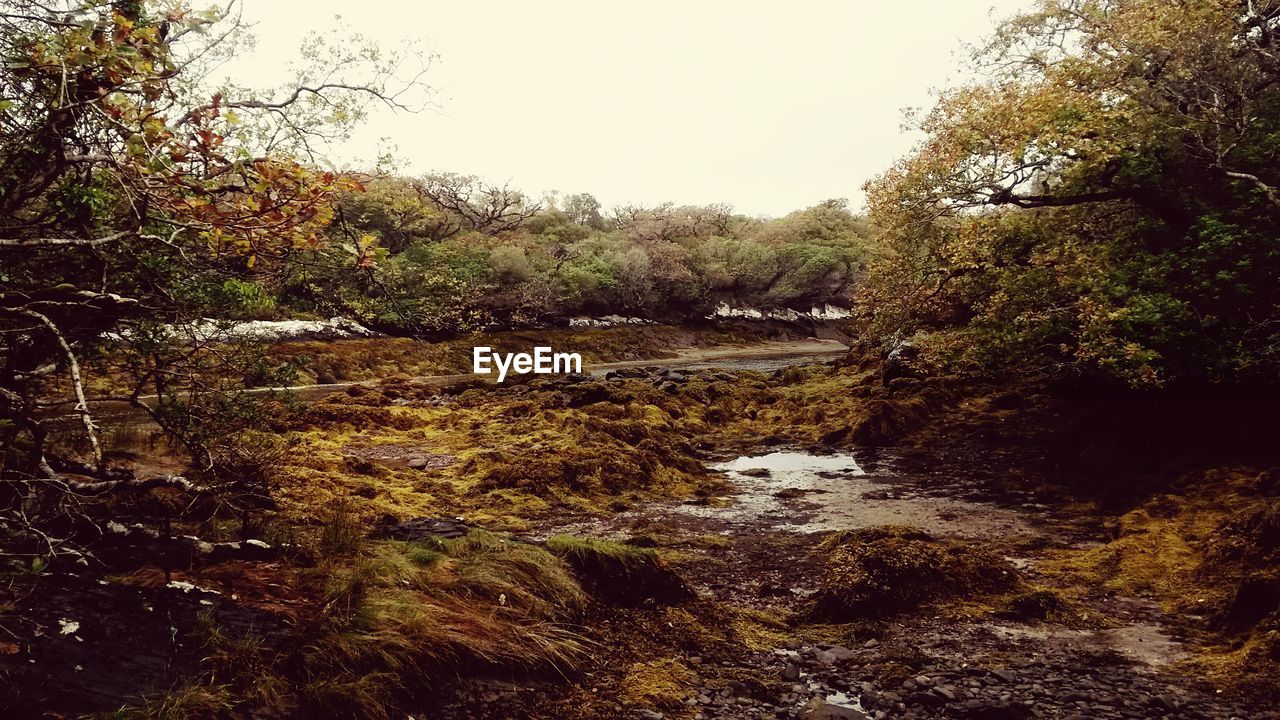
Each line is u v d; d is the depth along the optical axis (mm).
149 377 6195
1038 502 9984
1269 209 10484
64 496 4590
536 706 4555
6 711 3188
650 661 5270
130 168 3793
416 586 5281
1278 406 10531
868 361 22219
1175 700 4652
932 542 7633
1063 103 11086
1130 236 12305
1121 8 11914
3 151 4207
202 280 6004
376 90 6203
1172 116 11398
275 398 7340
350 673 4199
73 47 3539
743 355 44812
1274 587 5535
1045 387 15195
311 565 5426
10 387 4961
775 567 7555
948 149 12273
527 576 5738
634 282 48281
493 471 11047
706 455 14023
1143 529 8188
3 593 3916
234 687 3881
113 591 4281
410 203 7141
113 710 3439
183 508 6613
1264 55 10625
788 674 5117
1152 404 11945
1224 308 10641
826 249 57938
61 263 5164
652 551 6543
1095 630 5832
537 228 63781
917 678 4949
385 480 10875
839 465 12867
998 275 12688
